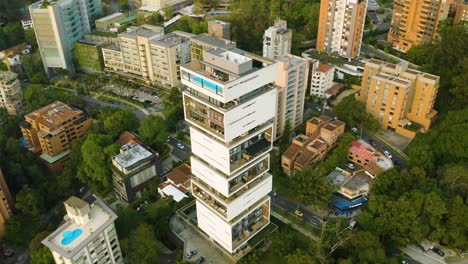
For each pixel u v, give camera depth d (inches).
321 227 5674.2
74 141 7091.5
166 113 7844.5
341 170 6363.2
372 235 4975.4
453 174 5551.2
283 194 6314.0
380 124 7554.1
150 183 6456.7
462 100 7263.8
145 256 4943.4
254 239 5221.5
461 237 5152.6
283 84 6850.4
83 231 4483.3
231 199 4672.7
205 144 4557.1
